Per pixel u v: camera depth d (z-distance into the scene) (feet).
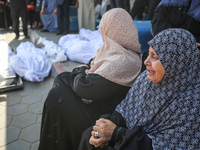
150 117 3.39
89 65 5.83
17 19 17.90
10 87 9.41
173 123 3.02
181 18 5.85
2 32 21.09
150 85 3.47
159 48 2.93
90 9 16.35
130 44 4.53
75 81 4.46
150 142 3.25
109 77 4.08
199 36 5.93
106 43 4.66
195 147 2.81
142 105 3.58
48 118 4.88
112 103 4.39
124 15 4.57
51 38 16.10
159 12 6.27
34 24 23.12
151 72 3.14
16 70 10.11
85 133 4.02
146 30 8.49
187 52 2.83
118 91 4.23
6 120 7.50
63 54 11.09
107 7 17.22
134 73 4.31
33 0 21.13
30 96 9.17
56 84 5.07
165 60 2.91
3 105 8.40
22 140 6.60
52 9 18.12
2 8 21.20
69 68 10.30
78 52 10.80
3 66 9.48
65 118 4.67
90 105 4.56
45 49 12.74
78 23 18.53
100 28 4.80
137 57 4.52
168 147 3.02
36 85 10.11
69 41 12.60
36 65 10.36
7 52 11.09
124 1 13.30
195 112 2.82
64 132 4.83
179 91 3.06
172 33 2.89
